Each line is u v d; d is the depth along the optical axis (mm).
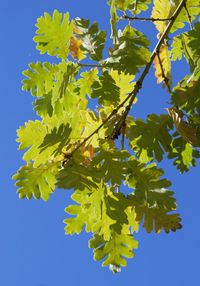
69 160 4109
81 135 4305
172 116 4301
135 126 4414
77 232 4441
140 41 4199
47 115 4242
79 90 4254
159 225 4305
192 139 4238
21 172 4262
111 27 4254
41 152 4160
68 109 4254
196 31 4113
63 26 4254
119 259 4480
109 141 4215
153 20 4359
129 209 4348
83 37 4250
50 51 4262
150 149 4418
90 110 4305
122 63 4168
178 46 4625
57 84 4184
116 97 4203
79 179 3996
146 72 4223
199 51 4117
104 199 4172
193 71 4312
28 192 4262
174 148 4434
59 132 4059
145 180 4270
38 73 4223
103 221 4246
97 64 4199
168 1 4617
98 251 4473
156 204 4250
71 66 4207
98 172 4094
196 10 4637
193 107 4180
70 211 4422
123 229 4453
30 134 4281
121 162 4156
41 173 4254
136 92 4215
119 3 4402
